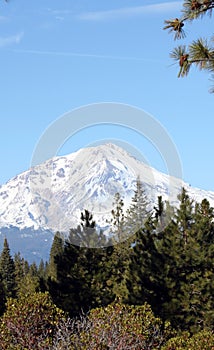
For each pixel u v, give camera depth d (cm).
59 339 1670
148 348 1773
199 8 932
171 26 942
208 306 3575
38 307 1845
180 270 3725
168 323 2044
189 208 3691
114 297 3769
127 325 1761
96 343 1549
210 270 3672
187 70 947
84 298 3747
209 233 3709
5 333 1773
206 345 1784
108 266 3744
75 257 3741
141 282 3694
